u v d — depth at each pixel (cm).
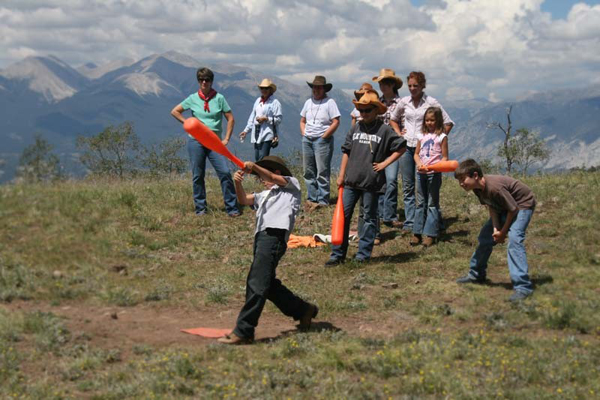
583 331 623
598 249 922
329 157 1271
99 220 1074
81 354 566
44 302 726
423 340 593
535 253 934
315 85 1237
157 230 1098
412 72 1031
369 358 553
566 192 1263
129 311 725
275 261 628
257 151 1384
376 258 962
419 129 1044
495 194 741
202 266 931
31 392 478
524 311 680
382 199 1152
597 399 459
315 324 685
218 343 605
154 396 470
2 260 829
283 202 636
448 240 1038
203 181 1213
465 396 468
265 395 477
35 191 1193
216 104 1184
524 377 502
